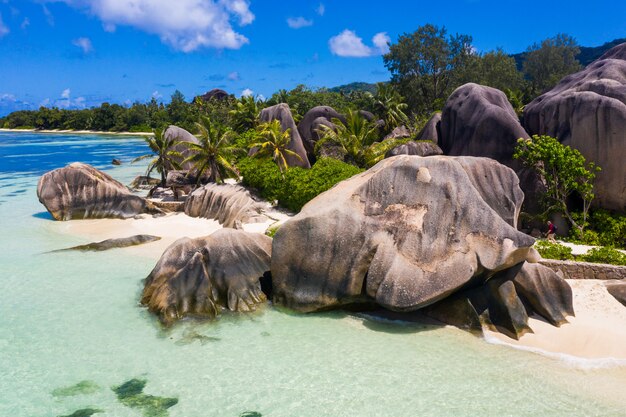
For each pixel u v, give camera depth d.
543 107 26.83
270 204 31.95
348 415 12.20
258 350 15.33
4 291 19.94
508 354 14.81
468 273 15.74
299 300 17.78
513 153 25.94
